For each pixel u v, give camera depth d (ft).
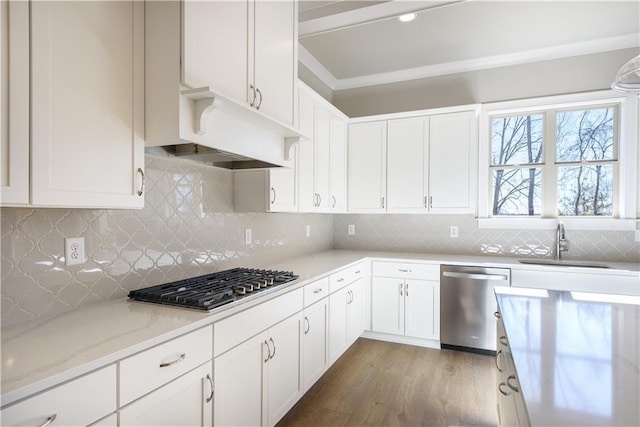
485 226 11.65
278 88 6.70
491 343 10.10
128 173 4.58
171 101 4.66
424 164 11.50
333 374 9.11
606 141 10.62
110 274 5.47
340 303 9.42
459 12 8.82
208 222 7.46
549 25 9.45
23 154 3.47
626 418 2.45
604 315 4.89
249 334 5.58
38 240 4.56
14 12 3.40
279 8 6.76
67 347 3.59
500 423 5.82
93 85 4.14
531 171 11.35
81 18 4.01
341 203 11.84
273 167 7.32
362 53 11.15
